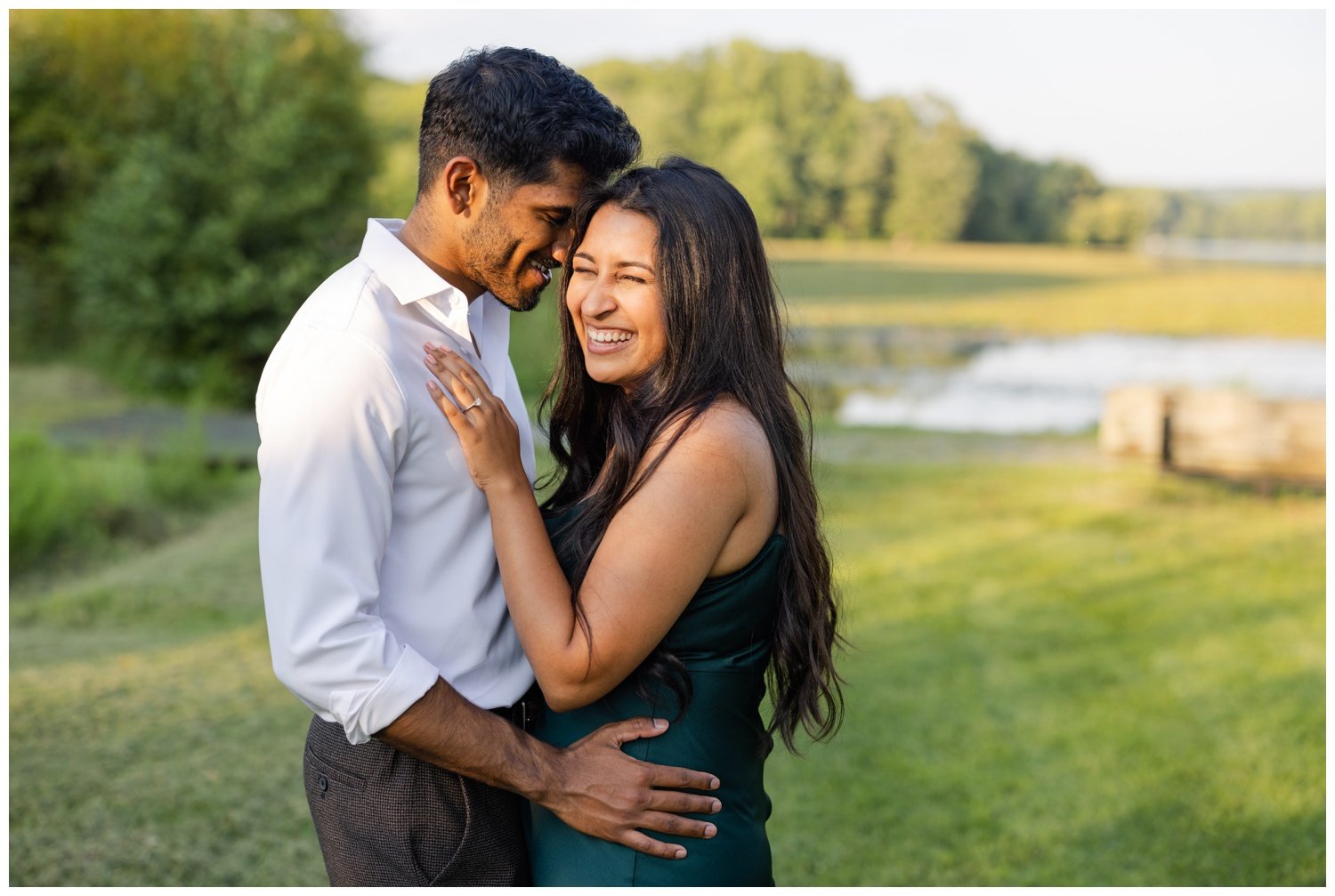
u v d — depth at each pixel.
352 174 11.50
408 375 1.45
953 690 4.27
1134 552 6.29
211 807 3.03
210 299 10.29
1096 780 3.52
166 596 5.10
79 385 10.68
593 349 1.51
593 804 1.45
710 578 1.47
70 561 5.77
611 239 1.47
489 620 1.54
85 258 10.98
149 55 12.97
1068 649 4.77
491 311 1.66
